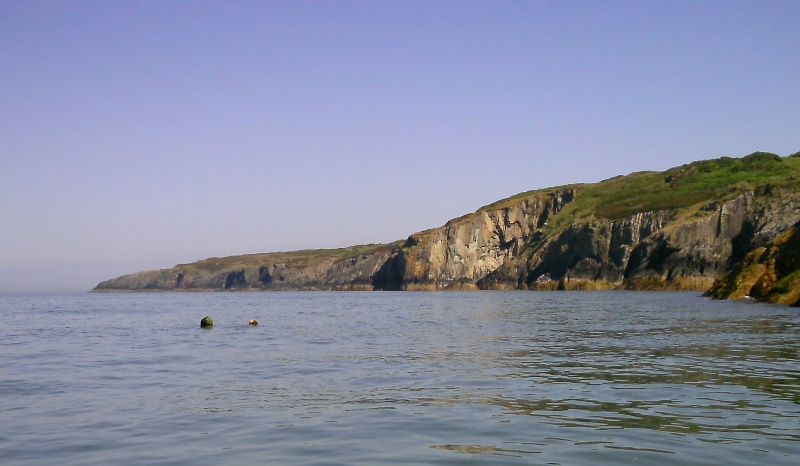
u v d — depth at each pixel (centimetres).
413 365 2655
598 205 18438
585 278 15438
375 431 1534
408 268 19338
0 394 2106
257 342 3800
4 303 13612
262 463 1299
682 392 1947
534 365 2598
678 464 1244
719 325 4269
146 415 1761
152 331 4844
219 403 1909
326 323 5556
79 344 3834
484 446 1388
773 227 13288
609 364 2591
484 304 9150
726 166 19062
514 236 19650
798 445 1359
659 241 14362
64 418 1741
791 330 3809
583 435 1459
